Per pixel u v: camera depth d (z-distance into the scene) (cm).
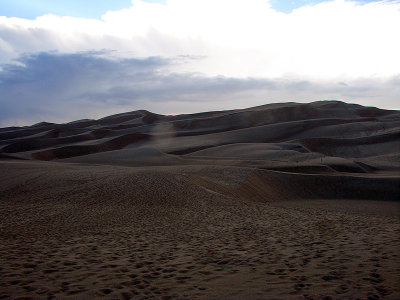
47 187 2700
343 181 4069
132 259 873
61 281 659
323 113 14238
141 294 587
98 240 1166
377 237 1150
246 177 3697
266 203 3253
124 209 2045
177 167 4297
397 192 3794
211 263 830
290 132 10738
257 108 17162
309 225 1550
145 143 10219
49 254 917
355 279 659
